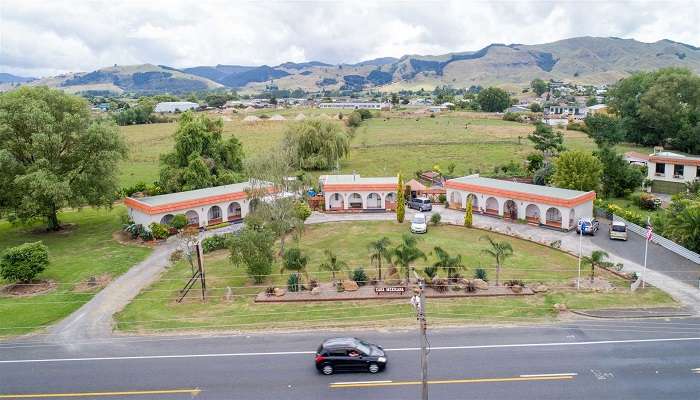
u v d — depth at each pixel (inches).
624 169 2640.3
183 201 2144.4
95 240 2039.9
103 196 2097.7
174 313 1325.0
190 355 1096.2
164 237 2022.6
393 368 1017.5
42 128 1975.9
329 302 1365.7
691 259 1667.1
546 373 987.3
